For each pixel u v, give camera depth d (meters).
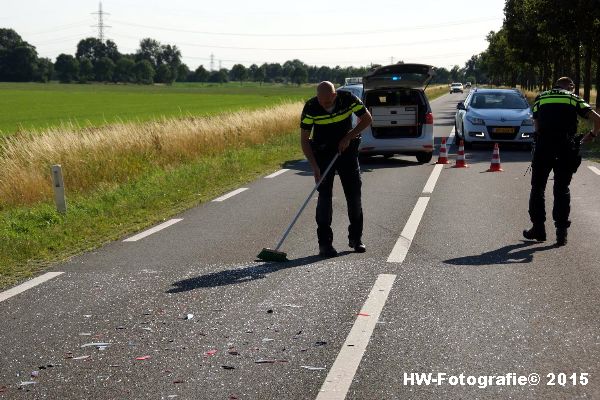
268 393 3.84
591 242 7.50
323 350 4.46
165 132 18.31
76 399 3.82
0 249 7.61
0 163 13.54
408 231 8.29
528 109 19.64
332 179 7.20
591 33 31.42
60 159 14.27
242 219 9.47
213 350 4.51
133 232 8.76
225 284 6.10
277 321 5.05
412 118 16.22
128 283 6.24
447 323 4.93
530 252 7.10
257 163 16.45
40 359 4.45
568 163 7.41
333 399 3.74
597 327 4.79
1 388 4.00
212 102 69.69
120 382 4.04
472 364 4.19
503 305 5.32
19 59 193.25
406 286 5.88
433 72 15.67
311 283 6.04
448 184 12.54
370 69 17.11
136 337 4.80
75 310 5.48
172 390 3.91
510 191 11.55
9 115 47.50
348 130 7.12
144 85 194.25
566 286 5.81
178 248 7.70
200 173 14.11
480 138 18.95
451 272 6.32
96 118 43.09
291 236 8.22
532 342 4.53
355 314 5.16
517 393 3.79
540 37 44.22
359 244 7.28
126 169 14.26
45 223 9.42
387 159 17.53
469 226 8.56
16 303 5.74
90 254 7.53
